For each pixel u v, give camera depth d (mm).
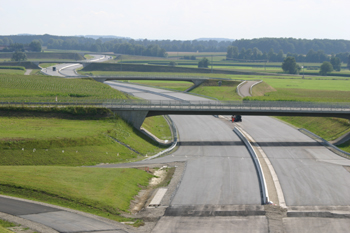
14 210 39688
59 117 85125
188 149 78562
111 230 38031
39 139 66000
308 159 71750
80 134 71812
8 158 60375
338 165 67688
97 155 66688
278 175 61844
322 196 52906
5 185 45594
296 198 52031
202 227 41656
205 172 62156
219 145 82062
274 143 84312
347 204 50156
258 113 88688
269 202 49438
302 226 42906
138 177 56656
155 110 87188
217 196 51625
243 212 46312
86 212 42062
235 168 64812
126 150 72875
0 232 32344
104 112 85938
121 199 47719
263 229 41625
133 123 87938
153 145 82250
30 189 45344
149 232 39688
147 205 47875
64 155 64125
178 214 45188
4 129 73375
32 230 35469
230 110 88125
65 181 49594
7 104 88000
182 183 56406
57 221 38219
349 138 86125
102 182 51250
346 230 42188
